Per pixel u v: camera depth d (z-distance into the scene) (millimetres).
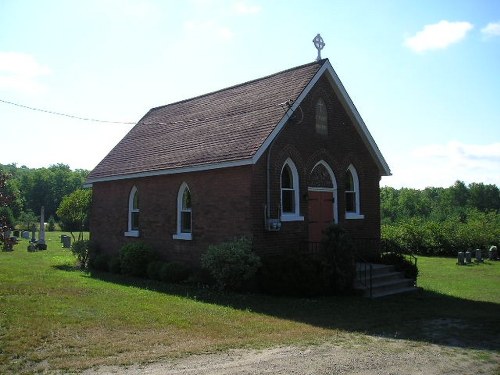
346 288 16078
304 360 8453
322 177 19234
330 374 7668
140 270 20094
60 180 106188
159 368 7902
